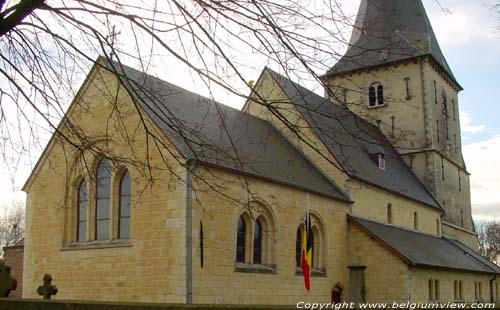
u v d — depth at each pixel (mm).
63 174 23422
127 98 21422
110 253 21156
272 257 23016
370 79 44656
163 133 20266
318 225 26250
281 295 22938
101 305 9289
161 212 19984
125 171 21641
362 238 27781
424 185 42375
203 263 19578
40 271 23438
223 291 20234
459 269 31453
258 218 22812
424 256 29000
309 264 20000
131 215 20906
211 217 20109
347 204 28359
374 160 35094
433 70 45219
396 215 33625
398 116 43781
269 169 24172
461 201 47969
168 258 19500
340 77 9656
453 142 48062
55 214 23375
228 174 20672
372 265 27281
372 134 9789
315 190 25703
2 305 10539
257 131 27844
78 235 22984
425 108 43062
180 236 19312
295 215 24375
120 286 20641
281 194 23641
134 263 20391
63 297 22281
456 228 45312
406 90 43812
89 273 21641
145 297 19812
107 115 22094
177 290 19031
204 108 24703
